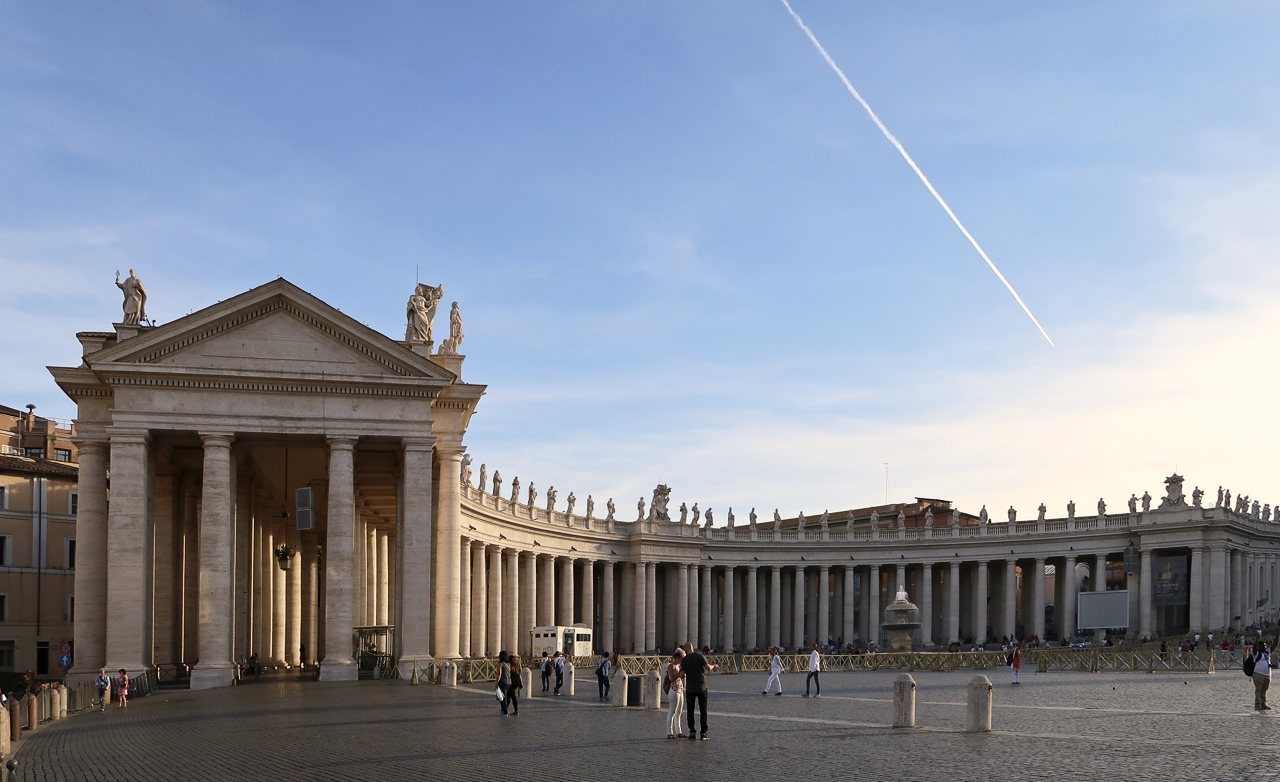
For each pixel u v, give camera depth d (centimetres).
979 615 11506
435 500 6519
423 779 2236
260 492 7606
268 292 5909
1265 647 3534
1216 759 2309
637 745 2794
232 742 2964
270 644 7862
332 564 5881
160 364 5778
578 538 10862
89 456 5962
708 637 11888
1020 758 2381
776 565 12131
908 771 2219
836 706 4106
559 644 8719
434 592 6397
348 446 5972
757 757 2503
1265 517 11856
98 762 2647
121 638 5609
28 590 8356
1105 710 3656
